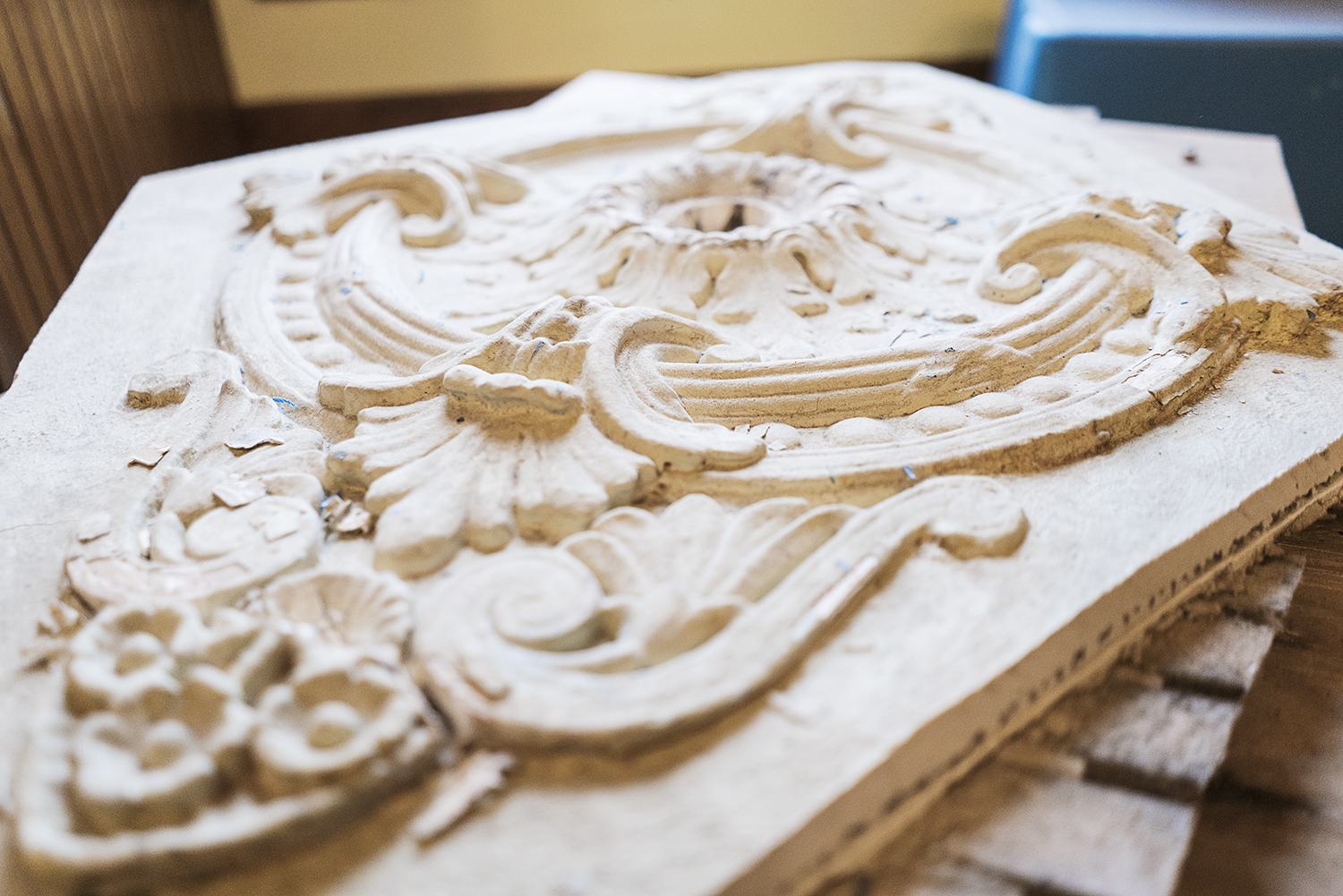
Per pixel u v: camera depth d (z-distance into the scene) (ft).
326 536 3.20
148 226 5.84
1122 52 9.23
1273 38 8.71
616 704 2.41
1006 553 3.00
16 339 6.68
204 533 3.11
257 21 11.99
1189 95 9.20
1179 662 3.08
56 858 2.03
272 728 2.29
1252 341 4.29
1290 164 9.13
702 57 13.37
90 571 2.96
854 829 2.34
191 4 10.93
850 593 2.78
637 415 3.47
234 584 2.84
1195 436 3.63
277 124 12.72
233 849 2.10
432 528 3.05
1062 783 2.69
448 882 2.13
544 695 2.42
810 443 3.64
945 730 2.50
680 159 6.27
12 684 2.67
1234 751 3.15
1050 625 2.76
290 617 2.74
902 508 3.10
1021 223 5.13
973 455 3.38
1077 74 9.55
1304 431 3.64
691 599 2.73
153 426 3.84
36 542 3.19
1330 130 8.79
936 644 2.70
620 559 2.89
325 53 12.41
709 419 3.69
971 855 2.49
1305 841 2.89
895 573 2.95
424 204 5.82
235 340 4.39
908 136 6.78
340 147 7.13
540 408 3.45
